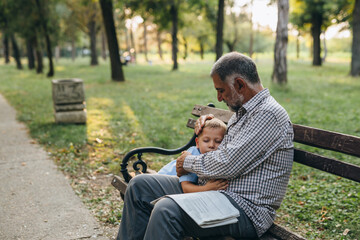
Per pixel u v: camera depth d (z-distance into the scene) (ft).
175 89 47.26
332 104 32.50
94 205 12.80
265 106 6.92
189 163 7.45
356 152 6.61
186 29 141.69
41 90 49.49
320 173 15.33
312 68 89.15
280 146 6.96
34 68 107.45
